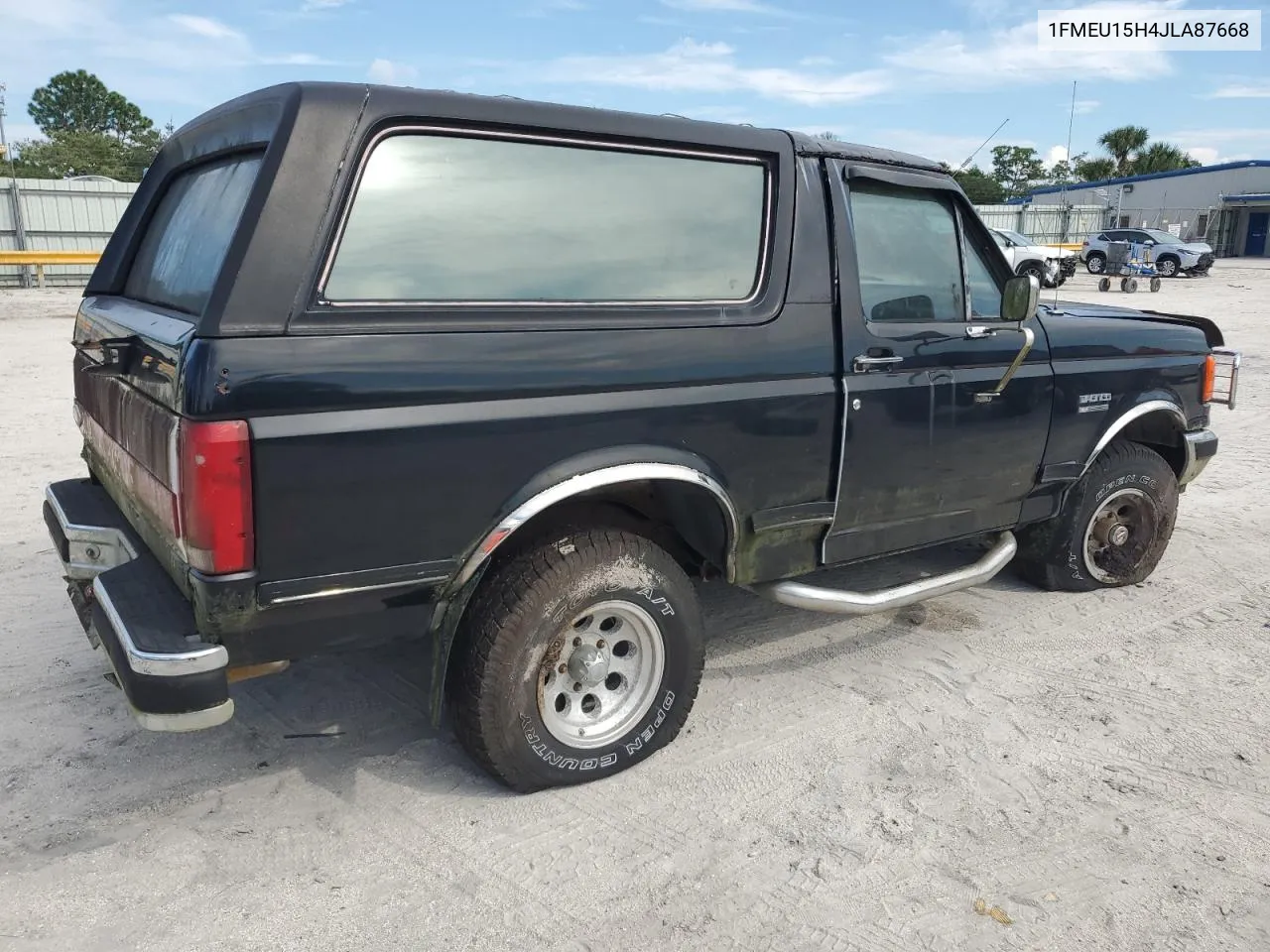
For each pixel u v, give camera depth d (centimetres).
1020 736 365
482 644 297
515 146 293
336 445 258
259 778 329
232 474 245
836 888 280
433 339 271
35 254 2286
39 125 8894
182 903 268
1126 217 4734
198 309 281
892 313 380
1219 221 4716
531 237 295
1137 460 493
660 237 320
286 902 269
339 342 258
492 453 282
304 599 262
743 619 472
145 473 288
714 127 332
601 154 310
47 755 340
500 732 303
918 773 339
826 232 354
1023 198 4672
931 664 424
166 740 351
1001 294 424
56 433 816
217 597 249
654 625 326
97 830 299
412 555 276
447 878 281
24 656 413
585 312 300
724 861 291
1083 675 415
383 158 270
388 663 411
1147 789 330
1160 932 264
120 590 282
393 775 331
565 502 323
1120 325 468
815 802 321
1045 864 291
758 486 342
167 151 371
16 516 598
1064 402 440
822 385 351
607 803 319
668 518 345
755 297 338
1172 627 467
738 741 359
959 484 409
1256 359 1320
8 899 268
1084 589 505
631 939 259
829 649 439
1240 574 538
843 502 369
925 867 289
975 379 401
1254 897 278
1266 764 347
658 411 311
